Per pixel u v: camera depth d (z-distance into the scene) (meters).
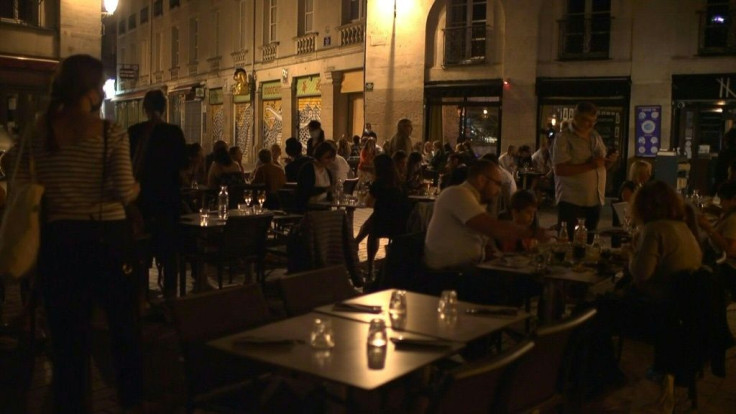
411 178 12.24
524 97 20.94
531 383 3.69
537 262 5.89
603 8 19.89
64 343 4.17
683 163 15.94
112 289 4.20
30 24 14.25
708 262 7.05
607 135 19.97
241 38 31.33
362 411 3.77
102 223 4.13
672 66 18.89
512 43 21.02
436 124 22.91
